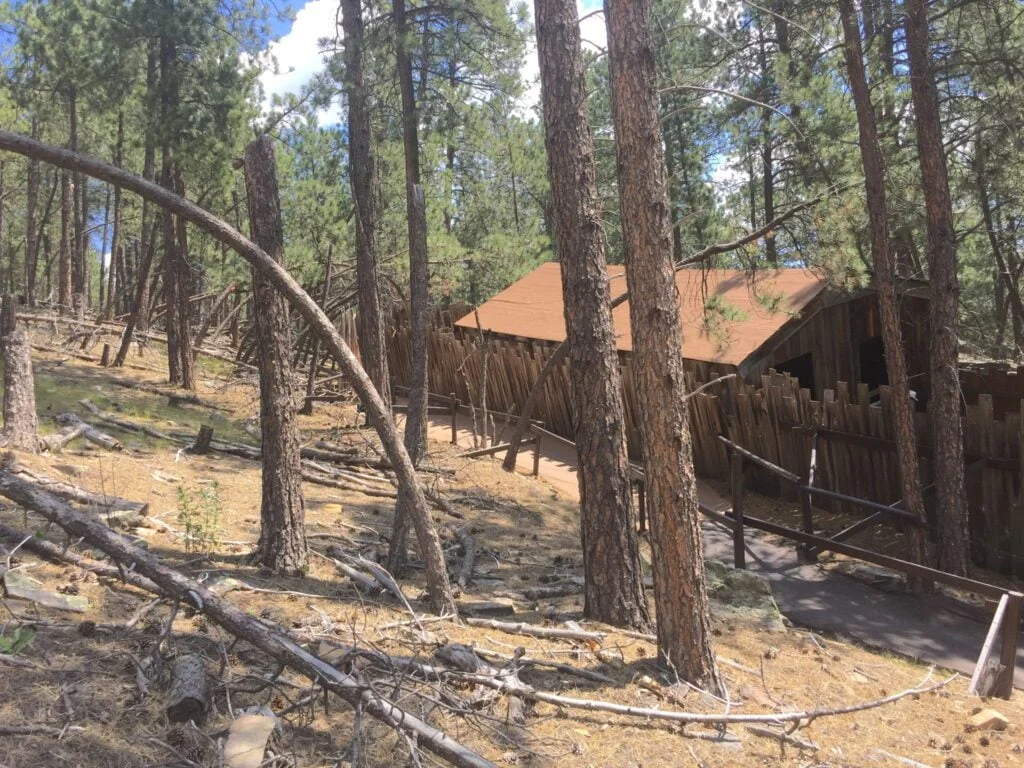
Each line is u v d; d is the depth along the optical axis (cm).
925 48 1048
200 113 1653
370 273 1464
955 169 1540
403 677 457
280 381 651
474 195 2695
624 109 550
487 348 1594
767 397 1283
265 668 467
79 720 381
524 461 1430
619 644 606
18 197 3906
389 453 607
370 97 1499
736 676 596
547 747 444
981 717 573
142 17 1519
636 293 549
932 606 884
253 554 664
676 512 548
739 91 1727
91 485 783
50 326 2106
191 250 2144
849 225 1023
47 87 2019
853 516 1197
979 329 1984
